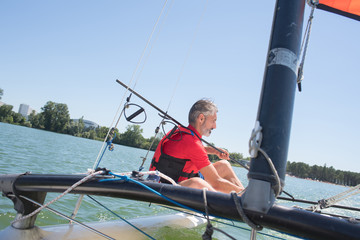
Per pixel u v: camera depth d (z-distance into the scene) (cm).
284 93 81
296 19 90
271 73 85
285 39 87
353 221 75
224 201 88
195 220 256
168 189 103
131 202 416
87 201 375
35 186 121
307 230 75
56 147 1522
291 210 78
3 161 645
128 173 134
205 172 219
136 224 198
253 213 79
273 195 78
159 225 214
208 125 245
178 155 227
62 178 120
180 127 238
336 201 138
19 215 126
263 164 77
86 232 150
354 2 213
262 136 79
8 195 129
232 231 293
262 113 82
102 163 1152
